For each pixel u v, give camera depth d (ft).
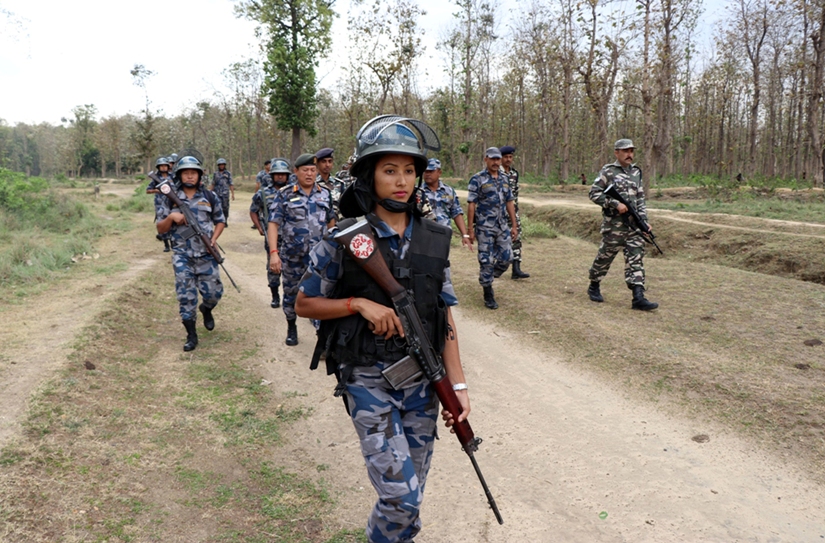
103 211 65.10
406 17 118.21
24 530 8.66
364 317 7.00
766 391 14.35
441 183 24.67
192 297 18.66
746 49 120.78
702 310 22.00
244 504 10.25
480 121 153.38
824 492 10.65
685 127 174.50
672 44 97.50
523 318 22.30
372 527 7.29
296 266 19.25
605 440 13.00
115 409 13.35
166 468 11.22
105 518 9.38
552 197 88.74
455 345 7.77
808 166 163.02
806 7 95.35
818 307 21.85
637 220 22.29
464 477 11.58
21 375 14.35
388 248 7.17
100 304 21.45
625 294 25.17
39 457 10.61
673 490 10.93
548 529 9.80
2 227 40.32
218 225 19.66
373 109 145.07
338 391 7.20
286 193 19.10
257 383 16.14
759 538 9.48
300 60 108.17
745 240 38.50
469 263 33.99
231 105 195.72
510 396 15.69
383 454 6.98
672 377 15.74
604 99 108.78
